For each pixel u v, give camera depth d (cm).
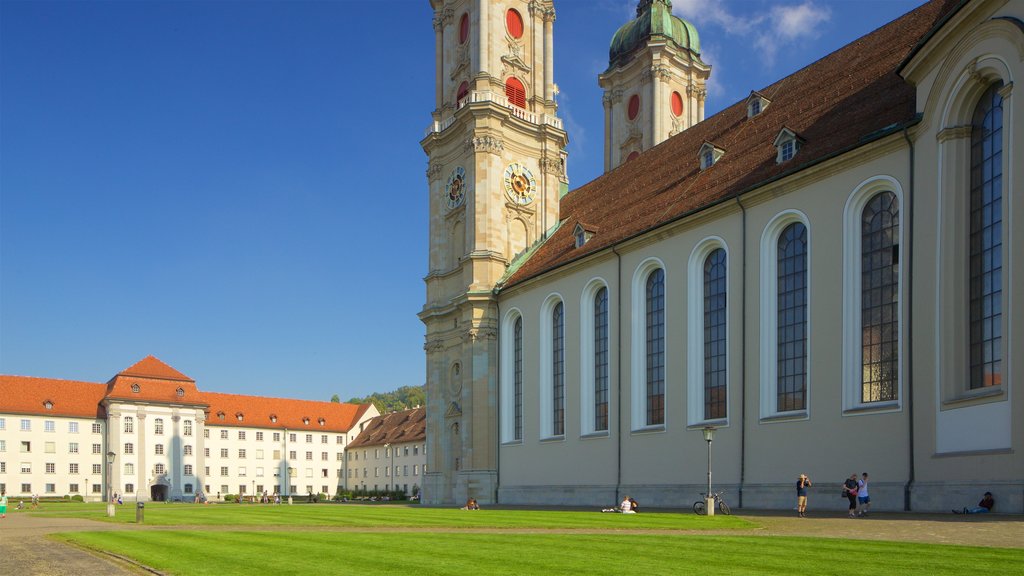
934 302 3073
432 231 7106
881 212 3456
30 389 12169
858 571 1426
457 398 6644
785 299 3903
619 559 1691
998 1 2827
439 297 6938
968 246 2991
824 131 4012
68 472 12038
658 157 6038
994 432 2722
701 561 1627
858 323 3500
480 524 2936
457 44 7150
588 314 5331
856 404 3453
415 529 2761
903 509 3114
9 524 3697
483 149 6544
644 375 4794
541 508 4916
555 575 1470
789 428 3734
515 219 6662
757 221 4038
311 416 15250
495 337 6319
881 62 4181
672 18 8050
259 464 14350
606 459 4981
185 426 12794
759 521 2842
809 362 3666
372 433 14938
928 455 3042
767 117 4881
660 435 4547
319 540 2327
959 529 2217
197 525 3241
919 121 3219
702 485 4203
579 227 5678
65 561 2006
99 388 12812
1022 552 1667
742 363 4047
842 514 3161
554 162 6881
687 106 8012
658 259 4697
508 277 6394
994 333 2834
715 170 4806
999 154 2872
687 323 4422
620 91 8119
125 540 2508
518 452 5900
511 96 6850
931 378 3059
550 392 5678
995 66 2828
